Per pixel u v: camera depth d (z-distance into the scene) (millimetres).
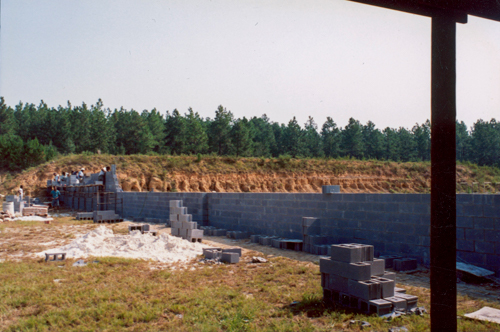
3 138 50000
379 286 6312
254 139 87750
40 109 81875
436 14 4168
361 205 11586
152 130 71688
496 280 8234
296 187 53719
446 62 4137
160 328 5773
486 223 8703
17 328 5738
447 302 4008
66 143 66750
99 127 68875
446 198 4055
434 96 4168
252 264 10289
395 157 91000
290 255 11641
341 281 6727
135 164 47562
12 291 7516
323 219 12797
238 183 51312
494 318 5875
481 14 4258
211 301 6898
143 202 24469
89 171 43219
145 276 8875
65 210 31234
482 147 76188
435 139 4129
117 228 18656
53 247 12906
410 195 10266
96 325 5930
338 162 59719
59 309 6535
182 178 48312
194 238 13828
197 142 68812
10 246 13023
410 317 6020
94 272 9086
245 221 16641
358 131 87375
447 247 4035
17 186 38812
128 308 6668
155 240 12789
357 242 11664
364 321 5836
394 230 10633
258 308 6562
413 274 9141
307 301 6848
